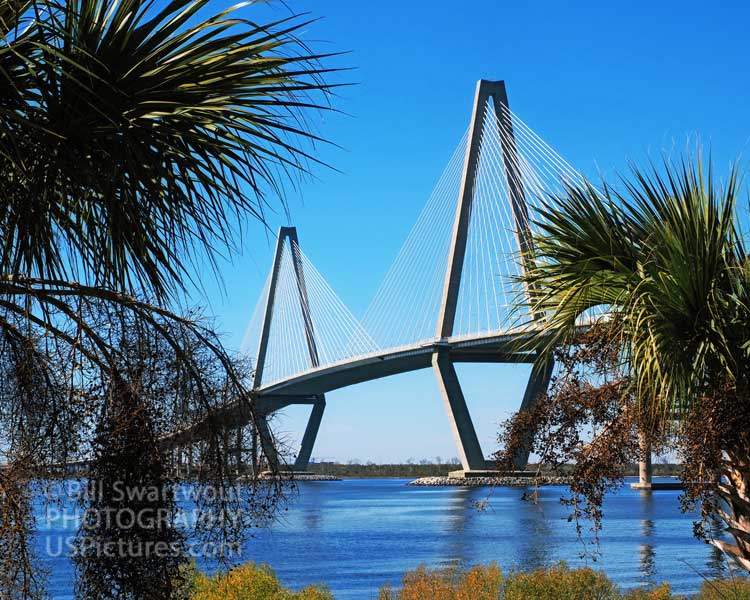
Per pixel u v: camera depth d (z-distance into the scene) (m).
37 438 4.05
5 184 3.98
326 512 85.62
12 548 3.98
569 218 6.55
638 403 6.02
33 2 3.64
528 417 6.69
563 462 6.56
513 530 59.53
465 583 15.65
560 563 16.52
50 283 4.21
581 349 6.60
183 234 4.48
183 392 4.38
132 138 4.07
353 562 41.94
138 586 3.96
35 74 3.65
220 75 4.16
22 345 4.07
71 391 4.16
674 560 36.88
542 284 6.76
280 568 39.69
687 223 6.23
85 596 3.95
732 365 6.08
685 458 6.04
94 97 3.95
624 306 6.11
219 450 4.37
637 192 6.52
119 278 4.37
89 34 3.91
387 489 171.12
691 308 6.11
